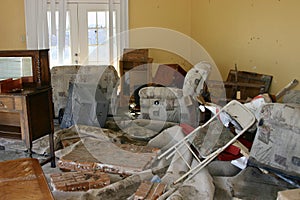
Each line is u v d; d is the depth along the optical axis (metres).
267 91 3.57
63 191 2.12
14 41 5.14
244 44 4.10
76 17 5.23
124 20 5.29
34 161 1.91
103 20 5.28
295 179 1.96
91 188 2.21
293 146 2.01
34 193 1.48
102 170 2.56
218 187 2.15
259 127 2.22
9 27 5.10
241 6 4.11
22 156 3.11
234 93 3.69
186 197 2.00
